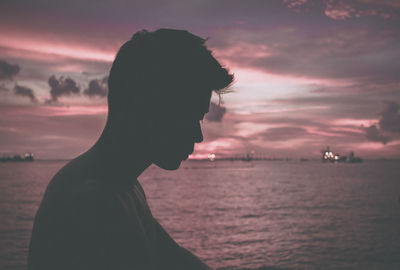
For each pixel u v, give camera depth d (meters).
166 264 0.68
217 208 33.50
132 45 0.53
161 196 44.72
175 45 0.53
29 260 0.45
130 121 0.52
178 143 0.54
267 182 72.19
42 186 61.28
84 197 0.44
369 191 51.88
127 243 0.44
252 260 16.33
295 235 21.67
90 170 0.49
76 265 0.41
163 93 0.52
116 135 0.52
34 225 0.45
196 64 0.53
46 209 0.45
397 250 17.83
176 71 0.52
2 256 15.79
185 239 20.53
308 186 61.75
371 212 30.94
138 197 0.58
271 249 18.25
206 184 66.88
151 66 0.52
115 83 0.53
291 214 29.94
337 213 30.39
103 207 0.44
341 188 57.31
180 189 55.66
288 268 15.16
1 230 21.89
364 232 22.47
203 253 17.52
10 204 35.75
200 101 0.54
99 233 0.42
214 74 0.54
